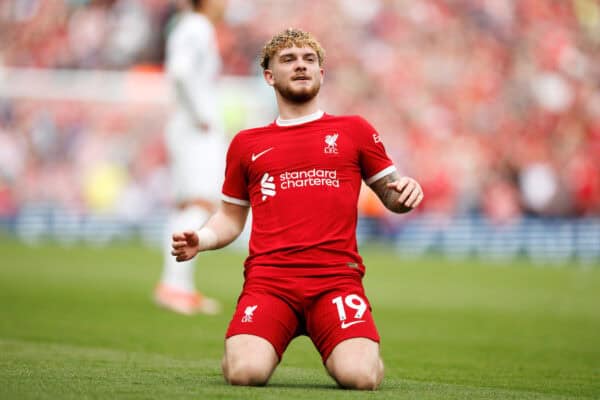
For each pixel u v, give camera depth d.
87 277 45.22
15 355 18.94
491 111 88.50
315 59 15.65
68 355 19.34
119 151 87.38
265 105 75.88
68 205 84.94
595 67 91.62
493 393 14.88
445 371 18.69
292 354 21.39
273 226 15.12
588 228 77.50
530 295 41.22
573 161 82.50
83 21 98.69
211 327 26.56
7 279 43.22
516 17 95.00
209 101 29.89
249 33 94.56
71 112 89.31
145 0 97.69
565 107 88.62
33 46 98.25
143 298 35.12
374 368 13.91
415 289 43.62
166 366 17.70
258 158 15.49
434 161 82.94
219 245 15.89
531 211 80.56
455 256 76.88
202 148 29.91
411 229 79.00
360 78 92.44
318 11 95.94
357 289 14.77
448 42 94.00
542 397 14.63
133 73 92.38
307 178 15.21
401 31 94.94
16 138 87.62
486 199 80.44
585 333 27.30
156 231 83.94
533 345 24.11
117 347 21.72
